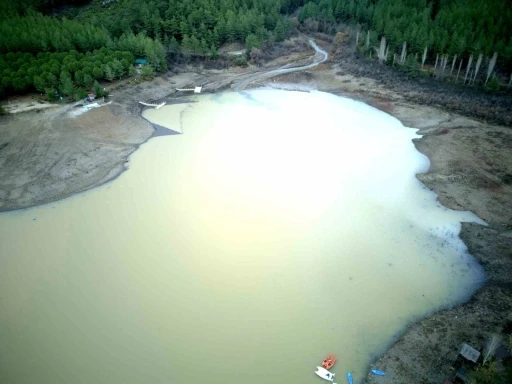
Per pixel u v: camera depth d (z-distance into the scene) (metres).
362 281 49.00
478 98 88.94
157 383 38.41
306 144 80.25
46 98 89.88
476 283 47.91
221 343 41.94
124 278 49.88
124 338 42.53
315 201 63.25
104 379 38.75
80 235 56.78
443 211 59.88
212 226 58.44
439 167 70.12
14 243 55.25
